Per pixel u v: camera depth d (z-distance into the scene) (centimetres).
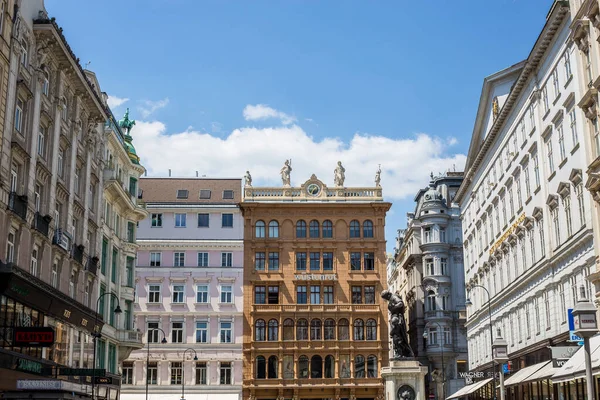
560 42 4419
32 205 4138
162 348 8519
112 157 6369
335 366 8550
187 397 8325
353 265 8956
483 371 6738
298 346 8600
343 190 9225
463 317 9494
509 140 5775
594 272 3766
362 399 8506
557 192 4503
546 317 4881
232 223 9069
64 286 4750
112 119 6216
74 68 4784
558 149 4538
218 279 8819
